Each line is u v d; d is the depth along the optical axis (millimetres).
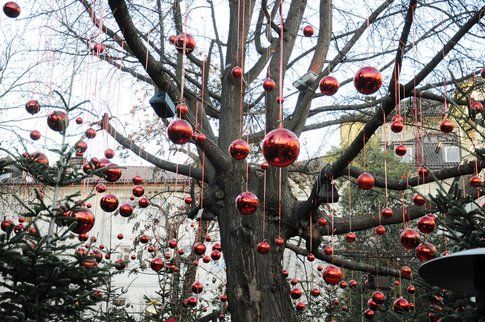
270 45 9117
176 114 5746
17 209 12508
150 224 18500
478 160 6996
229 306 7945
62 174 5852
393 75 5598
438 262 3506
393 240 15109
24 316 4914
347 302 15820
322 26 9477
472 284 3730
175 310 12047
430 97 8398
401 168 17047
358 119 11102
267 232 8234
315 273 20031
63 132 6074
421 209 8102
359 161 17984
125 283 23672
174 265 9859
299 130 9094
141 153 9070
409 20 5238
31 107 5984
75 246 5559
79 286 5617
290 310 7887
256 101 10695
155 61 6113
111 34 8453
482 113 6355
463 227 5707
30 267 5191
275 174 8453
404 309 7078
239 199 5402
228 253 8117
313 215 8383
